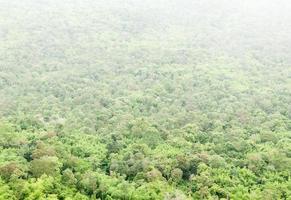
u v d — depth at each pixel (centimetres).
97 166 5603
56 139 5959
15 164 5081
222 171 5519
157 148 5984
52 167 5147
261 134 6500
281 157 5788
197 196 5109
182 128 6612
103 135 6344
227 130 6644
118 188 5025
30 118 6525
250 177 5475
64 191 4897
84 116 6894
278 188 5269
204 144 6262
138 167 5472
